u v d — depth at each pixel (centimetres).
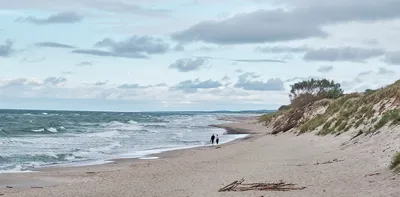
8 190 1928
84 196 1728
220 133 6881
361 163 1888
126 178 2217
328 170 1862
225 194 1545
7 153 3428
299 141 3647
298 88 8100
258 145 3888
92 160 3244
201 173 2248
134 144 4700
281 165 2280
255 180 1817
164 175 2269
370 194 1296
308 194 1418
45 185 2092
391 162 1609
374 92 3597
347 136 2969
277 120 7719
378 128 2566
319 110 4966
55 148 3956
